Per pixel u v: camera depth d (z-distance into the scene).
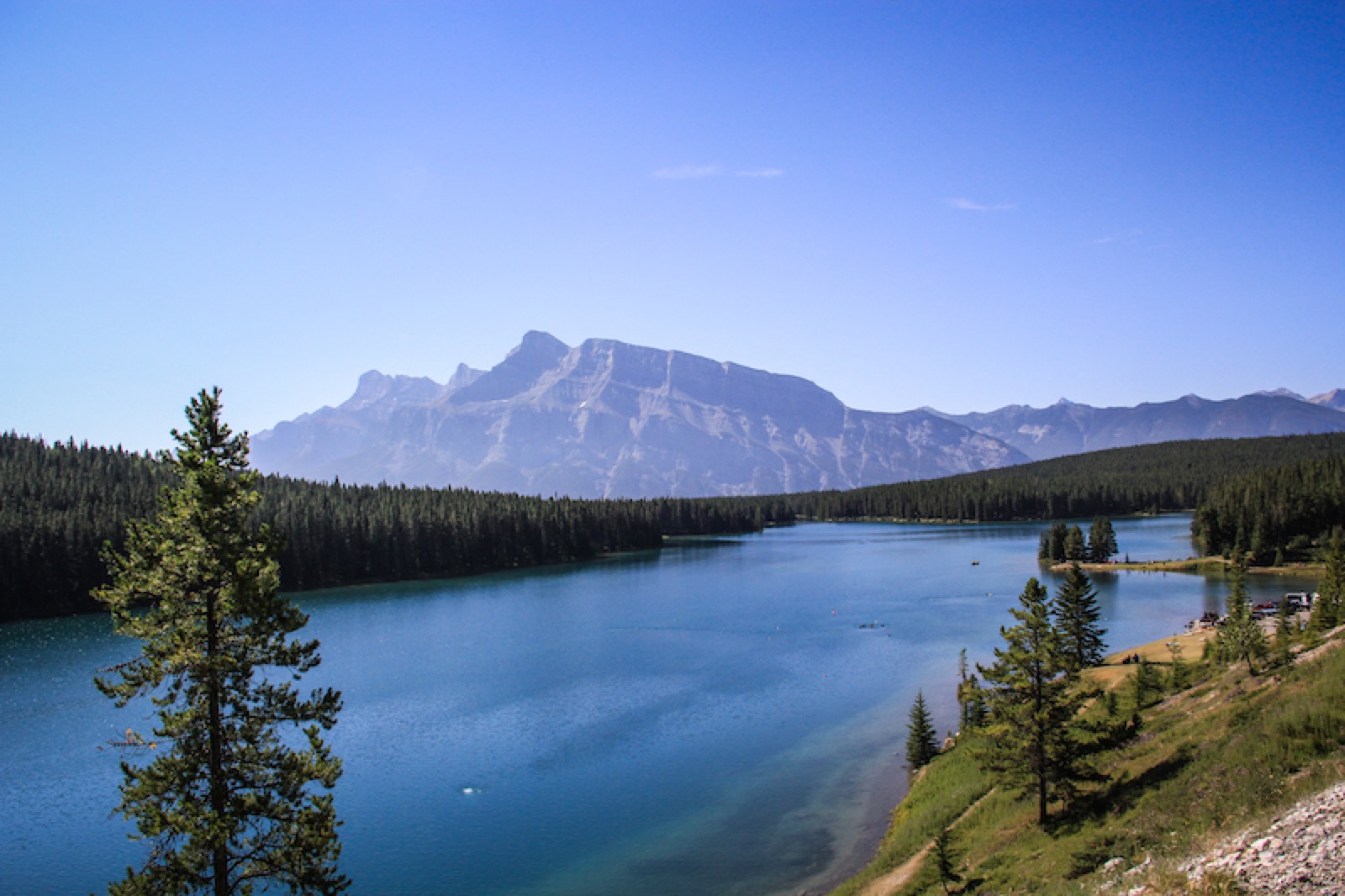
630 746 71.19
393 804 59.88
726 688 89.00
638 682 92.88
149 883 26.56
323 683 93.69
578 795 60.91
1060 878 31.44
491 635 123.19
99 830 56.69
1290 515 177.25
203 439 30.33
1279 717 34.25
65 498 176.12
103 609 150.50
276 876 28.95
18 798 61.78
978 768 53.91
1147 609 128.88
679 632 122.25
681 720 78.00
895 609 137.38
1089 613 79.56
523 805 59.25
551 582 187.62
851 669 96.00
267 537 30.98
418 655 109.19
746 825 55.12
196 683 28.55
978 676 89.81
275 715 29.77
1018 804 44.88
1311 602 106.31
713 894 46.12
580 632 124.19
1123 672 76.44
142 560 28.70
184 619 29.16
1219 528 187.75
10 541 144.25
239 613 28.56
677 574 199.50
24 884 49.41
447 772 65.88
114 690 27.80
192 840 26.72
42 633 129.62
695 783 62.81
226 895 27.34
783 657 103.19
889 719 76.44
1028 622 41.62
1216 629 71.50
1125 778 40.50
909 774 62.59
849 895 42.25
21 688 93.19
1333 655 41.12
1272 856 21.52
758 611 139.62
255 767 29.02
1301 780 27.64
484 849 52.66
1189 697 53.62
